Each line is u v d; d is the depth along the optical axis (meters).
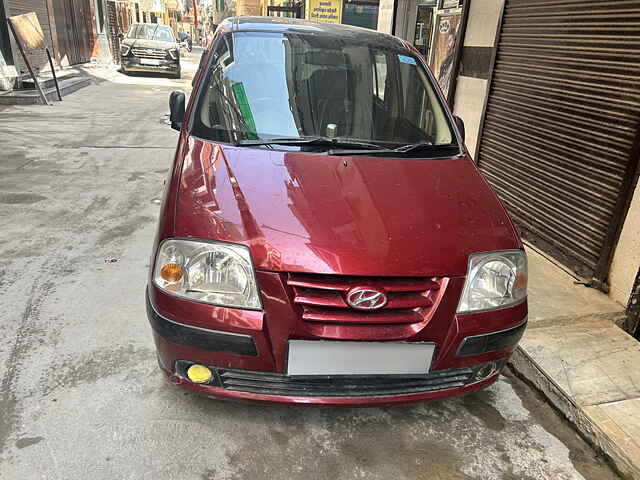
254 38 2.89
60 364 2.39
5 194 4.67
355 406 1.91
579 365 2.60
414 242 1.87
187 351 1.82
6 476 1.79
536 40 3.96
